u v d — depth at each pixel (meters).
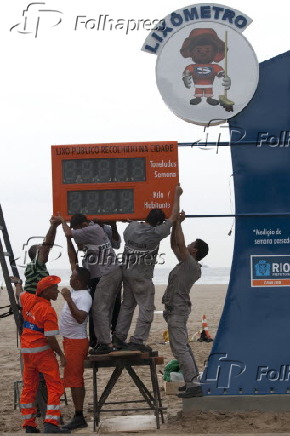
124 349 9.61
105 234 9.88
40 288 9.49
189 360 9.95
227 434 8.52
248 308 10.20
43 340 9.40
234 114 10.15
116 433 9.25
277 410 10.03
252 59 10.13
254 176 10.27
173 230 9.95
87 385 13.52
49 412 9.27
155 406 9.55
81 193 9.88
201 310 33.88
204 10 10.16
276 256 10.23
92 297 10.04
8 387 13.71
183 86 10.14
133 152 9.86
